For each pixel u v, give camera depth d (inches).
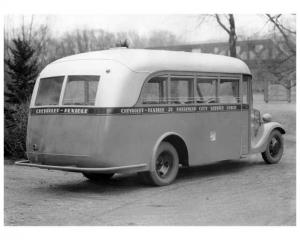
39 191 381.1
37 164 385.4
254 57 783.1
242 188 382.0
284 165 505.0
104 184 414.0
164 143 394.9
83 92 366.6
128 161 366.0
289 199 341.4
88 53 391.9
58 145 371.9
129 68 368.8
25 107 562.6
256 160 546.6
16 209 317.4
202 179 426.0
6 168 501.0
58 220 289.7
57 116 373.7
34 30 791.1
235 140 464.1
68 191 381.7
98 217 297.0
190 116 415.5
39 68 732.7
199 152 424.5
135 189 385.7
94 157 355.3
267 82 828.6
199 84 424.2
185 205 325.7
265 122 517.7
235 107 463.5
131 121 366.3
